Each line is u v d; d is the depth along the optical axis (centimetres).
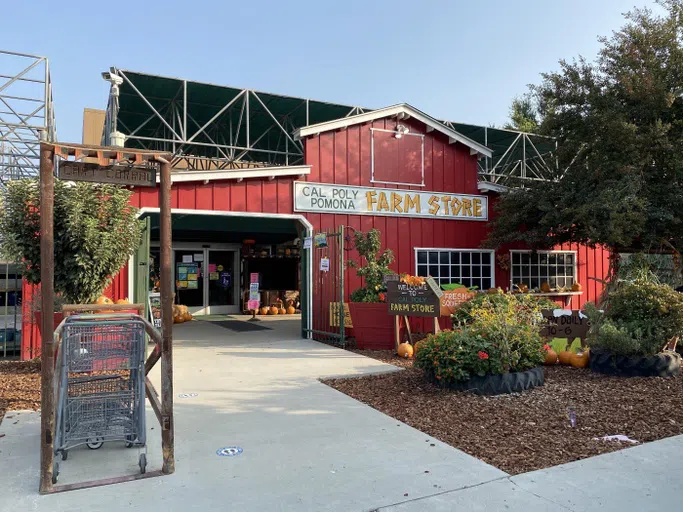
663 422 520
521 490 368
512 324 661
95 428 427
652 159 1074
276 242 1831
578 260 1488
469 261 1305
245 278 1756
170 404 400
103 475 391
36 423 515
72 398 421
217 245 1736
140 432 432
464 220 1297
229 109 1678
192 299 1692
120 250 754
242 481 382
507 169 2244
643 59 1087
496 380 622
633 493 364
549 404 582
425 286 892
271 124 1847
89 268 724
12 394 626
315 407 579
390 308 933
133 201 938
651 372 698
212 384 686
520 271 1380
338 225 1132
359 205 1155
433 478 388
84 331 424
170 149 1958
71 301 757
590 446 457
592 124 1101
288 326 1359
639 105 1079
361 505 345
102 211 740
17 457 426
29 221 709
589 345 762
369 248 1057
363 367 791
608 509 341
